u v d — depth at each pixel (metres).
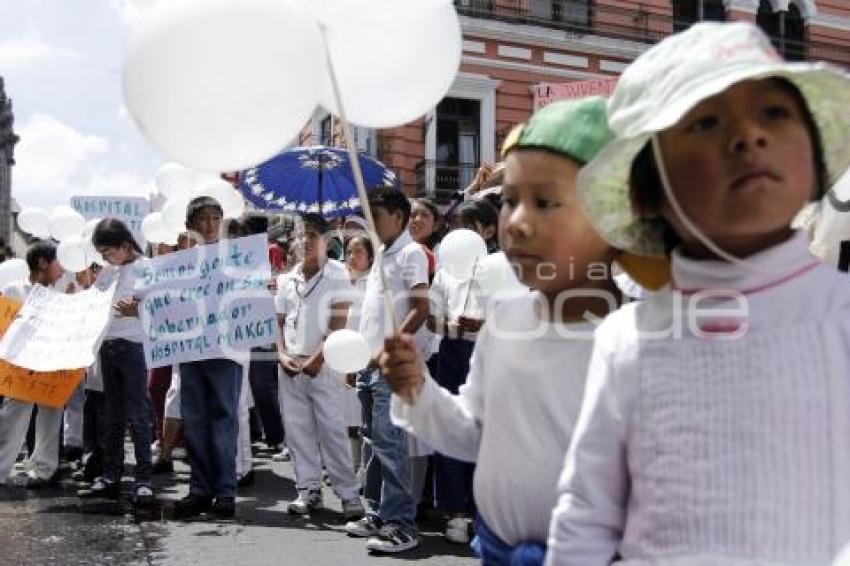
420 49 1.89
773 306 1.24
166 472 6.46
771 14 20.19
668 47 1.32
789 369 1.20
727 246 1.28
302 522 4.94
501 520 1.69
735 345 1.24
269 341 5.00
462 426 1.81
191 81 1.56
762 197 1.20
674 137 1.27
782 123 1.23
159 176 5.99
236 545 4.41
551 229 1.59
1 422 5.92
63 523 4.88
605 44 18.77
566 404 1.61
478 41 18.03
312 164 7.67
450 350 4.41
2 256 10.02
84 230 6.48
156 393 7.03
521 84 18.31
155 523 4.88
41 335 5.41
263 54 1.56
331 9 1.75
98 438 5.91
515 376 1.68
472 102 18.09
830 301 1.23
